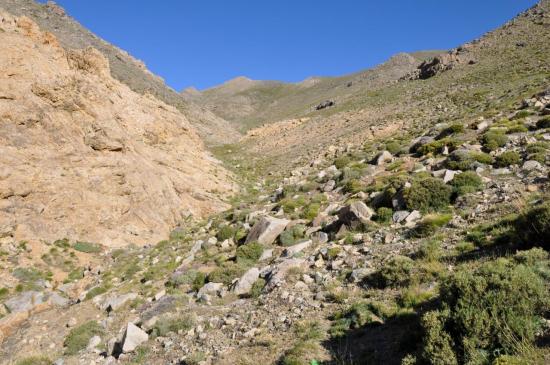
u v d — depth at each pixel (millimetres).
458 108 48781
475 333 6562
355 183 25562
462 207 15852
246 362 9531
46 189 25953
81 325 15523
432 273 10898
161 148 43219
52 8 114938
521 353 6031
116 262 24578
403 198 17938
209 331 12484
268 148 77875
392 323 9281
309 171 44000
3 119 26062
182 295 16281
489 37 101688
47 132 27969
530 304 6797
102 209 28328
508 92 46500
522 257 8891
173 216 33750
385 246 14633
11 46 29328
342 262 14430
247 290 15688
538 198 13734
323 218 20781
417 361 6863
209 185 42875
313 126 84500
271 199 33469
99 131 31359
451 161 21578
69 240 25469
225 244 23047
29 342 15281
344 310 10727
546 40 77312
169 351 11836
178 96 118688
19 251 22516
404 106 67562
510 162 19234
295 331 10469
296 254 16859
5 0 98188
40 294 19297
